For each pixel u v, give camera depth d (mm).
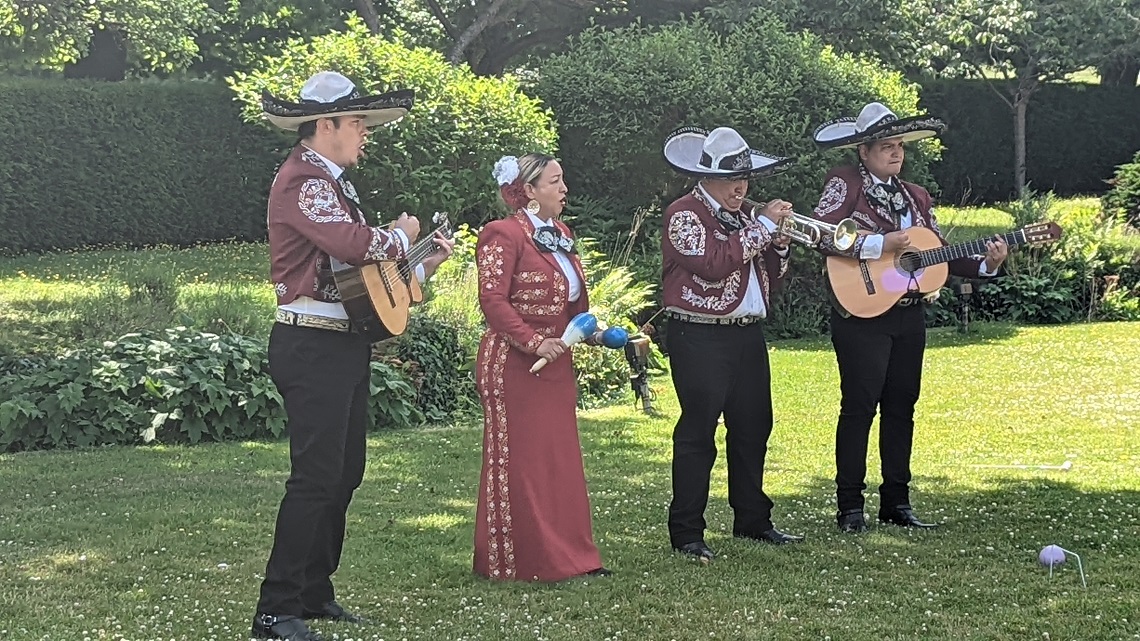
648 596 4977
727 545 5738
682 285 5504
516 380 5191
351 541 5887
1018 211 15984
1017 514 6359
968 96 26594
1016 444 8352
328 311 4355
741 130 14062
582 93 14555
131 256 17344
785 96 14141
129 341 8945
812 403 9969
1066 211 17656
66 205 18094
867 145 6008
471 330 10406
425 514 6465
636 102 14297
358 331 4379
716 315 5484
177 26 16250
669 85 14227
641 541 5859
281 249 4344
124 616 4672
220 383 8531
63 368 8477
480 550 5293
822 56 14789
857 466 6074
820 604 4875
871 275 5910
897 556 5551
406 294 4570
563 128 14648
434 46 24469
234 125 19344
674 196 14617
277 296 4391
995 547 5711
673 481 5637
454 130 13539
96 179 18281
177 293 11195
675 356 5559
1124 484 7090
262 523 6176
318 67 14219
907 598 4934
